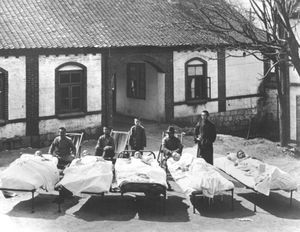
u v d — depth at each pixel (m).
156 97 24.12
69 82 20.30
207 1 21.62
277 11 17.72
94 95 20.91
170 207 12.12
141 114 25.48
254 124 26.50
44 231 10.35
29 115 19.12
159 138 21.16
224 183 11.64
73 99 20.53
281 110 19.72
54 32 20.11
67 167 12.69
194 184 11.49
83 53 20.33
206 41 22.80
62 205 12.18
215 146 19.95
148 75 24.61
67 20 21.36
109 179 11.74
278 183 11.84
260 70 26.45
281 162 17.70
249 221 11.16
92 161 12.45
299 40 20.52
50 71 19.55
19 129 18.95
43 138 19.56
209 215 11.55
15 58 18.55
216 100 25.08
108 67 21.12
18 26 19.66
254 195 13.24
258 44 17.72
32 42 18.86
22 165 11.88
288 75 21.50
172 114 23.72
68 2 22.78
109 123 21.39
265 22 18.33
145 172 11.95
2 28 19.12
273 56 18.58
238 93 25.83
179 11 24.08
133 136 15.57
